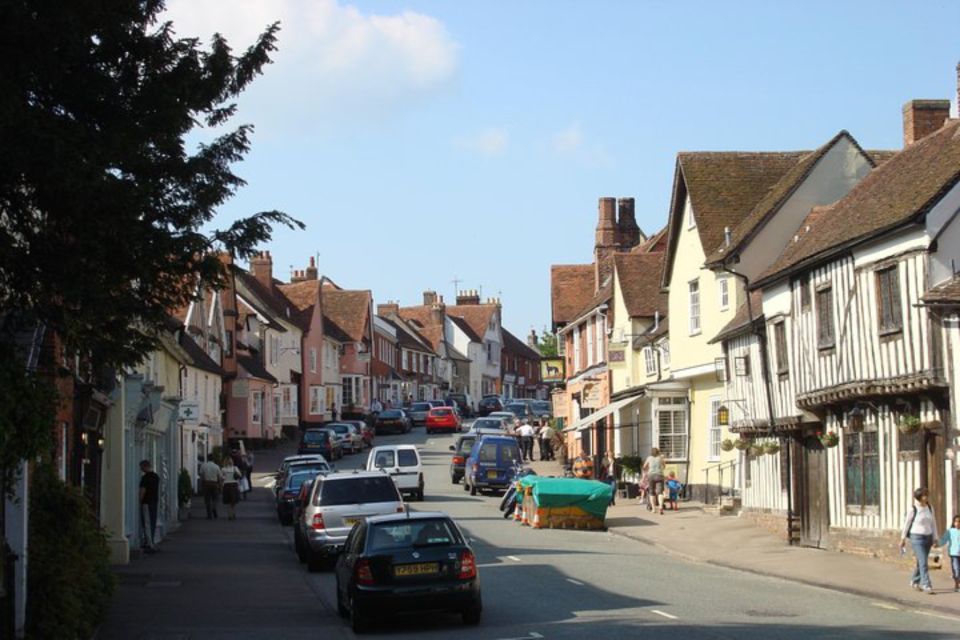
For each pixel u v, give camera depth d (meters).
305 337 81.88
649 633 16.05
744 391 33.53
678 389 40.97
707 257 36.97
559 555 27.64
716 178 38.97
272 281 79.12
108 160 11.63
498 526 35.12
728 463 37.03
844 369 26.02
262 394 69.56
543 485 34.59
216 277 12.88
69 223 11.80
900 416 23.72
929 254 22.53
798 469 29.33
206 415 54.72
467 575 17.69
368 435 71.81
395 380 106.94
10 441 12.03
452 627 17.70
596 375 54.41
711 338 37.09
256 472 58.75
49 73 11.52
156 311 13.09
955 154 23.78
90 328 13.03
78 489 17.48
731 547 28.86
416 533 17.92
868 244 24.75
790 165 39.56
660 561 26.86
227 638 17.23
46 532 16.33
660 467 38.31
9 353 12.30
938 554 22.84
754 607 18.86
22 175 11.29
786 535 29.58
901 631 15.99
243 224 12.94
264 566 27.19
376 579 17.44
